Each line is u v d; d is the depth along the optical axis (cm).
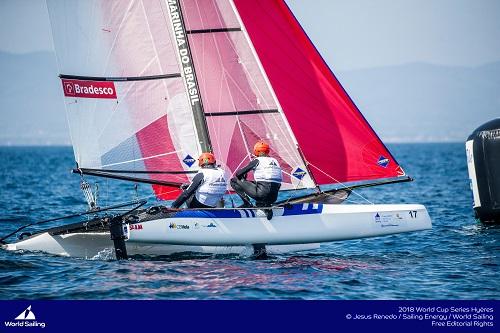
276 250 4103
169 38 4159
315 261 3850
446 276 3516
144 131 4156
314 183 4253
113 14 4078
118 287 3234
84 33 4028
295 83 4222
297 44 4197
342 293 3191
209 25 4244
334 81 4172
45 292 3167
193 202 3891
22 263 3647
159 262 3728
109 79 4094
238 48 4244
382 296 3159
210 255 3928
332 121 4203
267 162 3888
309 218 3950
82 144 4059
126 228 3709
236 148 4256
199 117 4150
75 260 3772
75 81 4019
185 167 4194
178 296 3116
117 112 4112
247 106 4256
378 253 4147
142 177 4188
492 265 3772
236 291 3186
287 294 3156
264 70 4234
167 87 4162
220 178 3888
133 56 4122
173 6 4125
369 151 4200
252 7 4247
